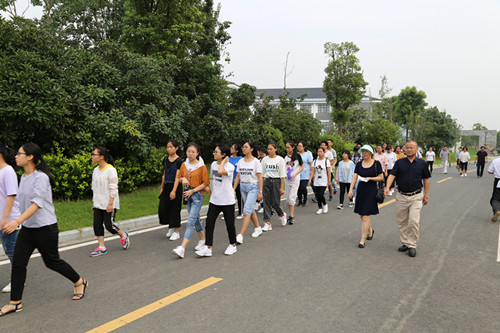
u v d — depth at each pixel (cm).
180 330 306
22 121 841
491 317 334
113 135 945
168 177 616
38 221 341
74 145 962
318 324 318
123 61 1137
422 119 4697
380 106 4372
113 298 372
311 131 2409
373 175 567
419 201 539
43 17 1888
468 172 2419
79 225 656
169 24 1761
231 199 527
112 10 2444
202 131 1706
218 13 2248
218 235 658
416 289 401
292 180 754
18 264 341
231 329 308
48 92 836
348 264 488
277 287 403
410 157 546
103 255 526
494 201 788
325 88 3509
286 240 620
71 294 385
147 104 1077
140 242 603
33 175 342
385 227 725
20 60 855
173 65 1641
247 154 603
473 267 479
